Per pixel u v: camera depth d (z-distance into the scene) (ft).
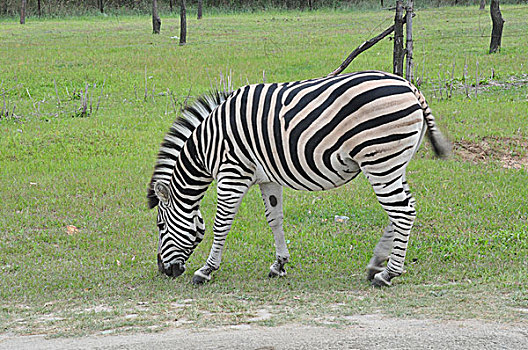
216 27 134.51
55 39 113.80
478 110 52.65
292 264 26.91
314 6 189.26
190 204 24.80
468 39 96.94
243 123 22.75
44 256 28.66
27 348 16.81
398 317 18.81
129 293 23.82
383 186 21.54
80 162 44.88
